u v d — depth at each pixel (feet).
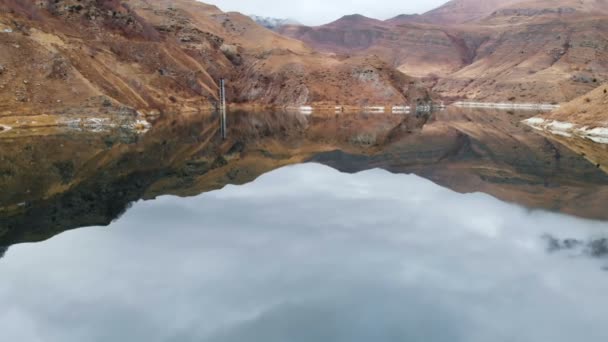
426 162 143.13
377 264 53.67
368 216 75.72
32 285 47.21
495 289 46.83
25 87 213.87
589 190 98.63
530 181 110.32
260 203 85.20
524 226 69.92
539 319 40.55
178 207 81.66
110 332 38.17
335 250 58.34
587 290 46.55
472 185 104.68
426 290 46.50
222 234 64.95
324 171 125.18
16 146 149.18
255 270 51.55
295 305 43.04
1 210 77.30
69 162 126.93
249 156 153.99
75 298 44.29
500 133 240.12
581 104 247.09
